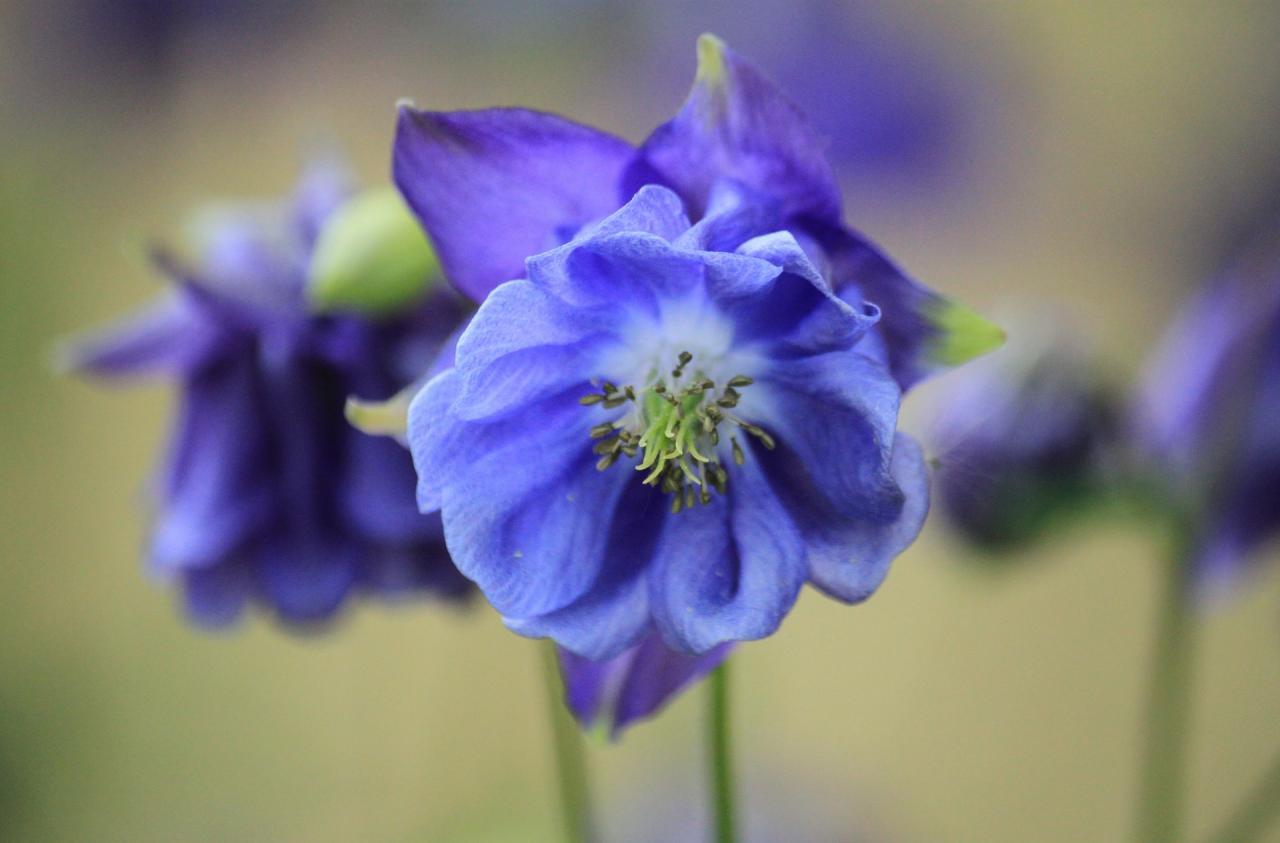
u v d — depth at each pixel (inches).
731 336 10.9
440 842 18.1
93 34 24.1
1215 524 13.2
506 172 10.8
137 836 21.0
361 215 11.9
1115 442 13.3
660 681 10.9
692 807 15.1
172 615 22.9
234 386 12.3
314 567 12.2
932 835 23.1
